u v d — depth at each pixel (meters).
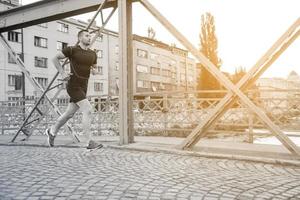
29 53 44.38
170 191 3.19
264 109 7.48
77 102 5.58
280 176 3.82
